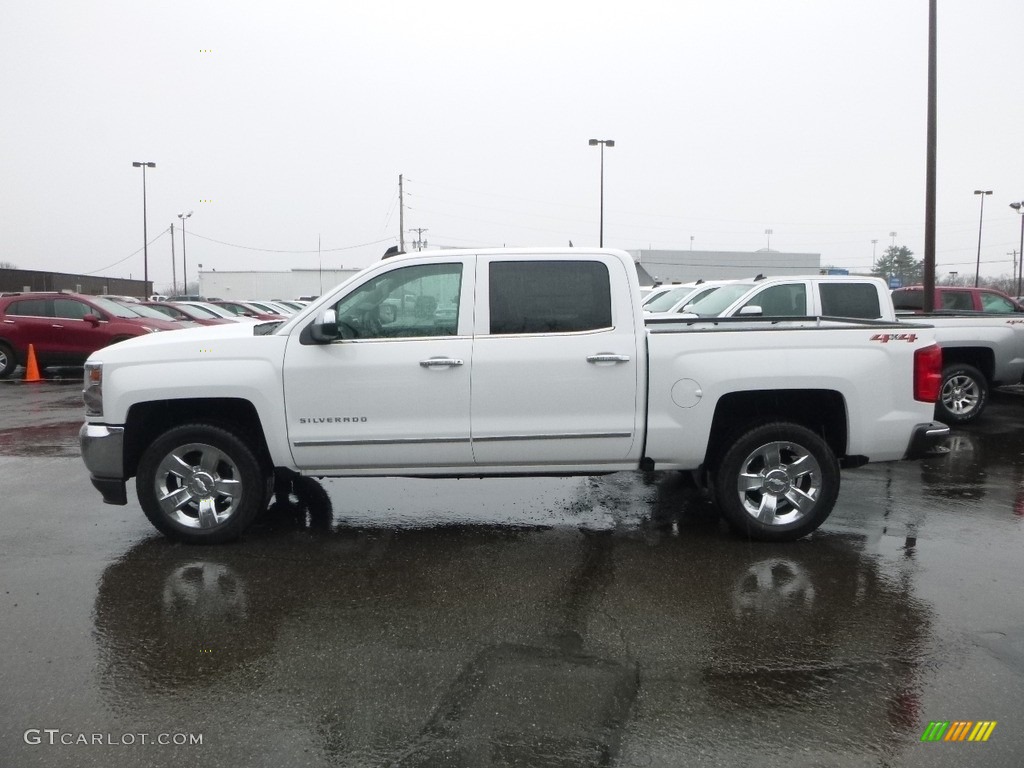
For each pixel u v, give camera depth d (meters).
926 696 3.43
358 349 5.11
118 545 5.35
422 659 3.74
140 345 5.20
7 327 14.89
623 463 5.29
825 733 3.15
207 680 3.55
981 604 4.39
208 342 5.16
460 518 5.99
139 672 3.62
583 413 5.15
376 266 5.18
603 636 3.98
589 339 5.13
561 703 3.34
